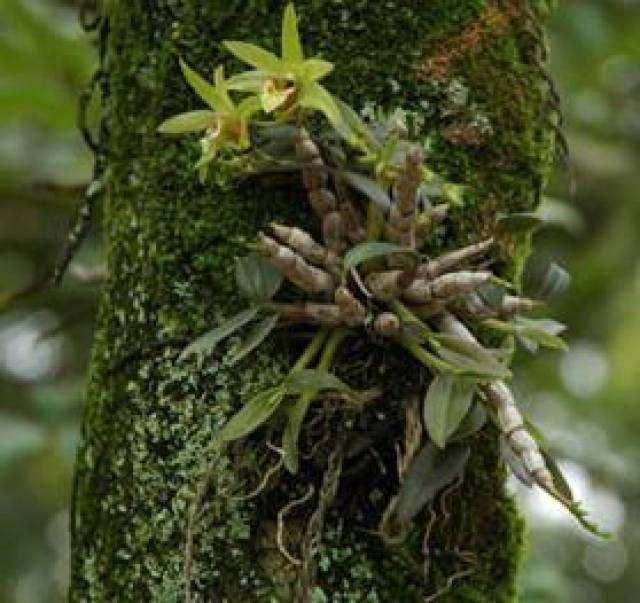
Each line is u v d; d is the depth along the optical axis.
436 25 1.30
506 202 1.31
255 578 1.25
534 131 1.33
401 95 1.29
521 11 1.33
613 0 2.93
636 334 3.48
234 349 1.27
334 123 1.23
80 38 2.34
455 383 1.23
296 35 1.22
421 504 1.23
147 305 1.29
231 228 1.28
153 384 1.28
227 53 1.30
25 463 3.74
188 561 1.24
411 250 1.23
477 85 1.31
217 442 1.23
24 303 2.57
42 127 3.01
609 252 3.38
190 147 1.29
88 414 1.32
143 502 1.28
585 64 2.96
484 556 1.29
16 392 3.33
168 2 1.31
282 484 1.25
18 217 3.28
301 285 1.24
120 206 1.32
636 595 4.98
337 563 1.25
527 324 1.28
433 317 1.25
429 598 1.26
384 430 1.26
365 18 1.30
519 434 1.23
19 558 4.00
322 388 1.23
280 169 1.26
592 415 3.44
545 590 1.98
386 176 1.25
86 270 1.60
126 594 1.28
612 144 3.37
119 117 1.34
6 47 2.45
